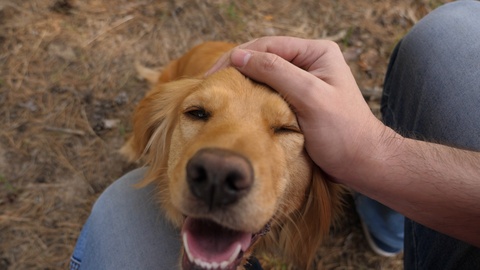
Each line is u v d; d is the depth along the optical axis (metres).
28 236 0.67
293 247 0.55
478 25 0.57
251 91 0.45
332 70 0.44
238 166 0.37
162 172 0.53
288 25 0.91
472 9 0.60
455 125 0.51
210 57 0.66
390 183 0.43
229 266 0.41
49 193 0.70
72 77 0.80
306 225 0.53
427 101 0.54
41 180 0.71
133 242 0.49
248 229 0.39
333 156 0.43
